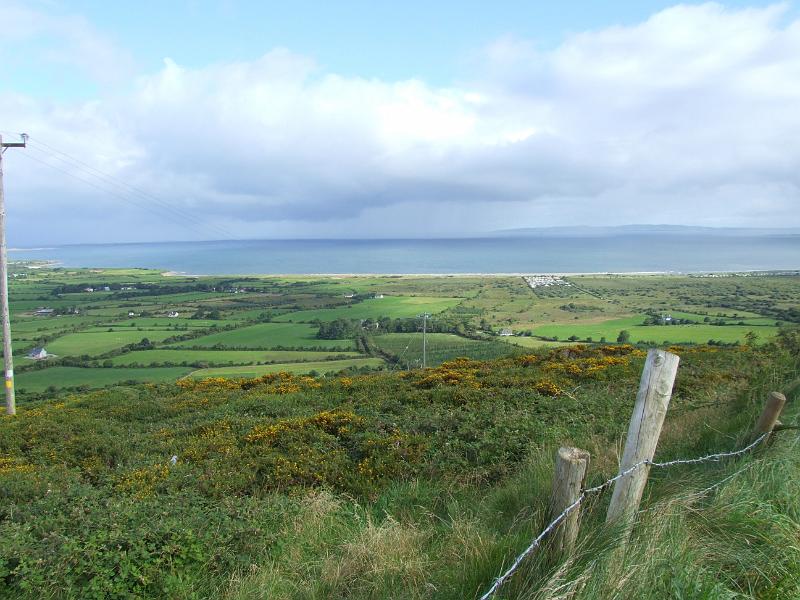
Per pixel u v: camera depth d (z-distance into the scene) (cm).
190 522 581
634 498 381
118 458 1030
